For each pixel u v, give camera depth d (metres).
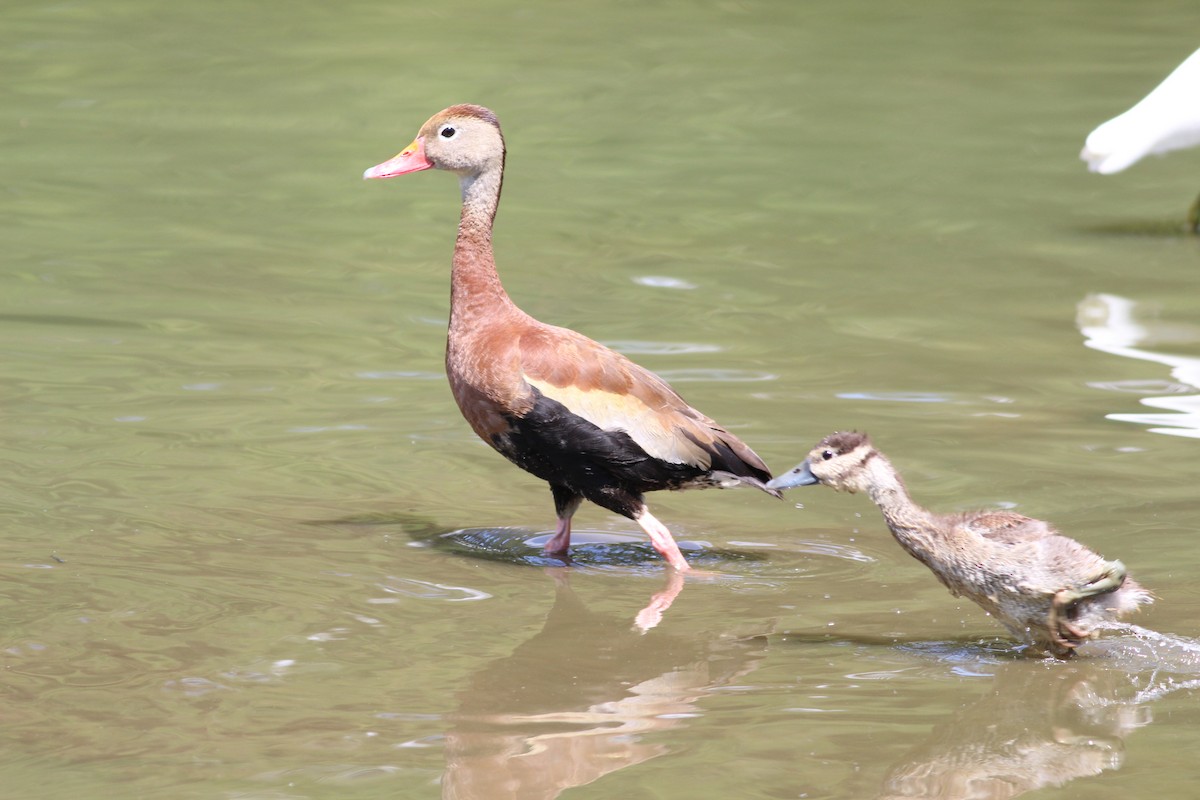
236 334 17.11
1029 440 13.79
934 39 37.91
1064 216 23.47
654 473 11.53
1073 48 36.88
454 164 12.51
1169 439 13.79
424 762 8.32
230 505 12.35
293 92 31.47
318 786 8.02
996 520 9.95
